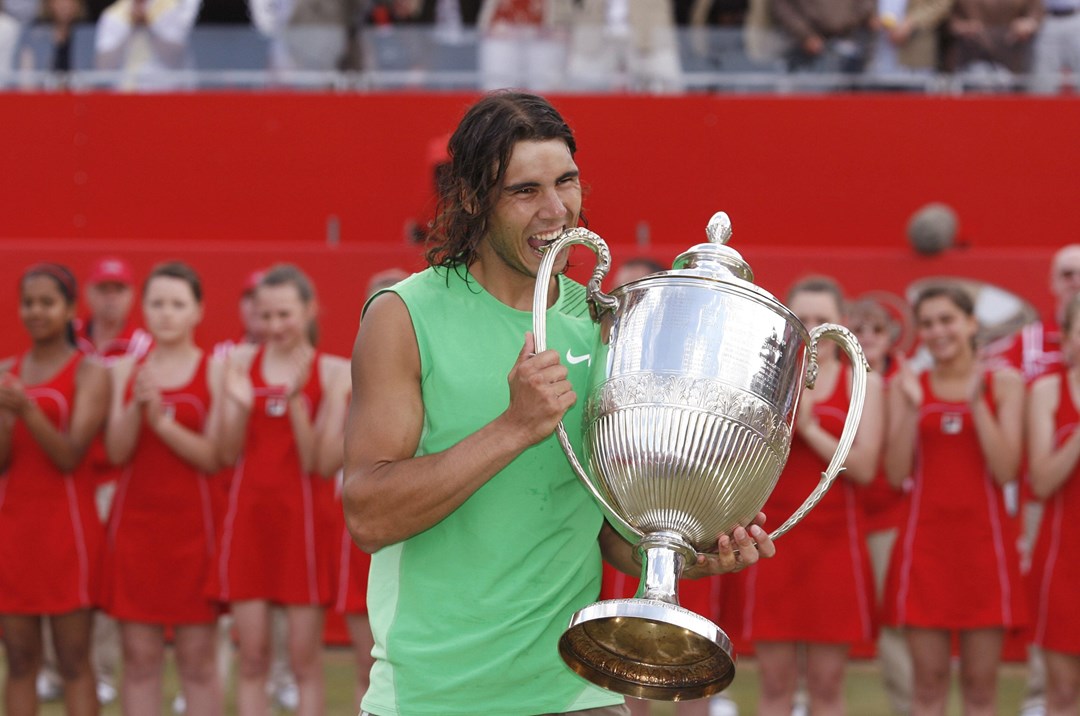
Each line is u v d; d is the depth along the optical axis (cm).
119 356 2427
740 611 1845
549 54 3067
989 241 3008
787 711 1856
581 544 905
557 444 888
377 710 888
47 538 1861
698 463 806
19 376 1930
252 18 3100
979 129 3011
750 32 3066
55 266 1934
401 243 3000
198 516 1917
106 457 2094
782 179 3017
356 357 888
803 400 1816
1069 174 2995
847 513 1842
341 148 3028
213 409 1958
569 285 958
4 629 1875
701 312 823
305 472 1939
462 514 874
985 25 3047
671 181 3020
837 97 3020
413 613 878
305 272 2830
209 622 1922
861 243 3012
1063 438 1828
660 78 3070
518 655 871
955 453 1853
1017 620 1823
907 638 1877
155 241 3022
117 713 2259
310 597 1916
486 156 848
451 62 3073
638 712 1827
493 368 880
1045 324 2484
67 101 3033
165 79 3081
